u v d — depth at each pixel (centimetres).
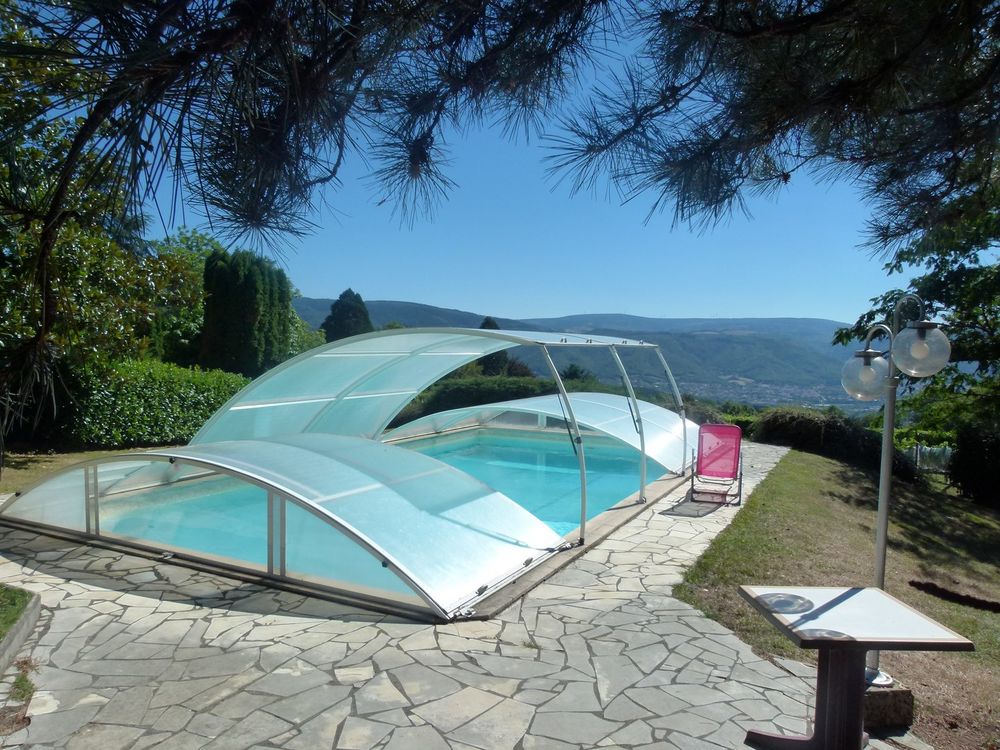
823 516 1067
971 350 1667
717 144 279
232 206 200
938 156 310
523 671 445
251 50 171
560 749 355
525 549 686
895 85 259
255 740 357
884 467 431
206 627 512
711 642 502
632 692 420
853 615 320
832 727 320
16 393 251
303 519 609
